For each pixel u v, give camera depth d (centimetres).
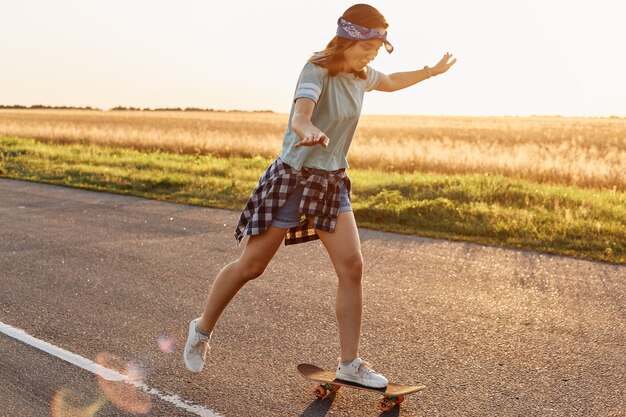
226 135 2961
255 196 338
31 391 359
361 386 332
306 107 306
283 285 572
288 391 359
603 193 1209
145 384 368
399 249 738
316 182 324
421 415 329
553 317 487
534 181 1588
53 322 473
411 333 451
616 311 502
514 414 329
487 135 3831
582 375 377
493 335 446
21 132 3253
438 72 371
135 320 480
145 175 1488
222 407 339
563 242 767
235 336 446
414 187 1182
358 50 314
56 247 737
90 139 3014
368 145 2209
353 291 336
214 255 700
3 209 1035
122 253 707
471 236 819
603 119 9044
